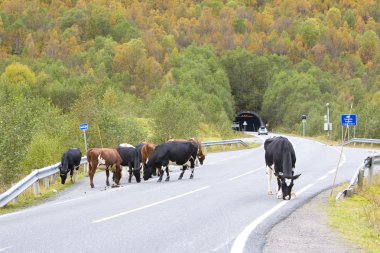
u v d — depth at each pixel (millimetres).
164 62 161125
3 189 21359
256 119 144250
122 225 11164
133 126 41688
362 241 10094
